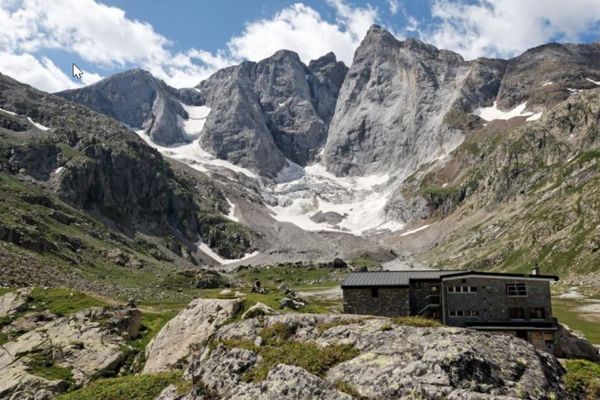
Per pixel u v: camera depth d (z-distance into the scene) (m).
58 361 49.31
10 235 139.25
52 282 108.12
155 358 45.31
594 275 177.25
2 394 44.31
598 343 75.25
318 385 23.77
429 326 28.17
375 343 27.23
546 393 23.95
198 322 47.16
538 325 59.69
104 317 57.62
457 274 61.81
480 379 23.59
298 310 54.56
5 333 56.41
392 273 67.25
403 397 22.83
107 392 35.69
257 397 24.36
